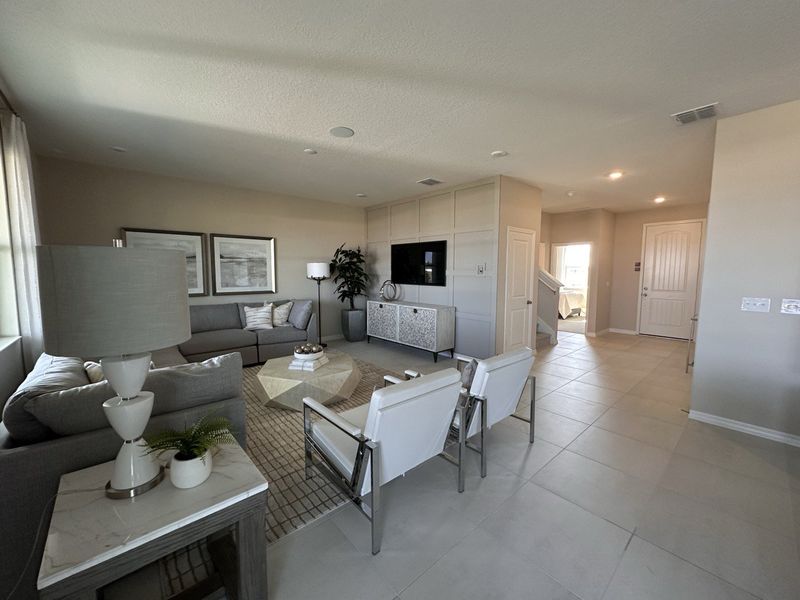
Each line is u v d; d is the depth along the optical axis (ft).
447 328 16.70
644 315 22.93
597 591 4.69
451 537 5.65
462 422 6.68
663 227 21.97
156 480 4.04
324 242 20.65
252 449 8.35
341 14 5.58
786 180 8.48
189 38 6.17
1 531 4.12
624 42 6.18
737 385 9.36
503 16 5.58
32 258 8.60
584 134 10.32
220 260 16.88
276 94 8.15
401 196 19.33
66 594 3.01
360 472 5.22
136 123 9.77
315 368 11.05
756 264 8.95
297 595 4.63
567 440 8.85
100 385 4.86
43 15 5.53
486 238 15.58
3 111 8.00
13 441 4.42
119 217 14.34
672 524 5.94
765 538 5.61
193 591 4.49
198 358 14.03
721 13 5.41
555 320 20.45
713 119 9.30
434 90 7.93
